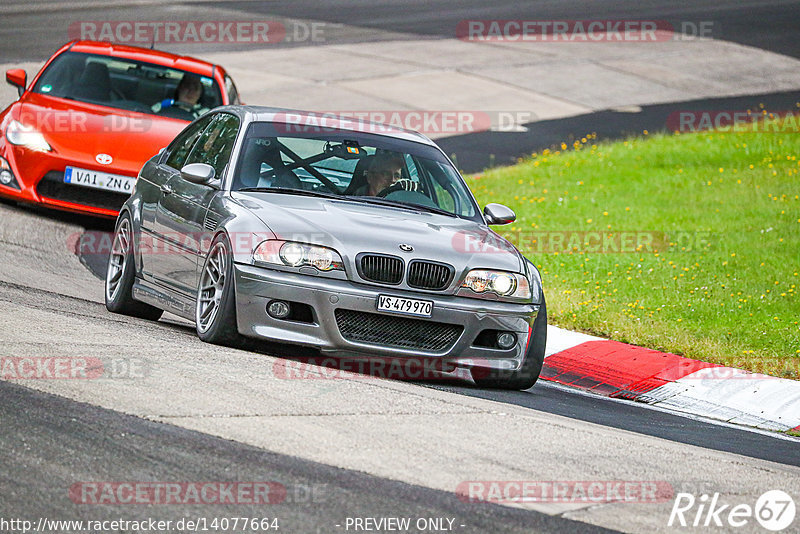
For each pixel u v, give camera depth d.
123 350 21.39
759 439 23.91
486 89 79.62
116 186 37.56
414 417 19.12
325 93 73.25
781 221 48.09
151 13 97.25
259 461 15.79
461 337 23.09
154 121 40.00
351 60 84.31
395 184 26.11
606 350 30.61
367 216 24.11
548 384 27.33
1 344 20.72
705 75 90.56
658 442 20.56
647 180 56.56
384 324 22.69
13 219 38.16
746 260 41.50
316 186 25.25
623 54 95.38
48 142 37.97
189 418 17.36
